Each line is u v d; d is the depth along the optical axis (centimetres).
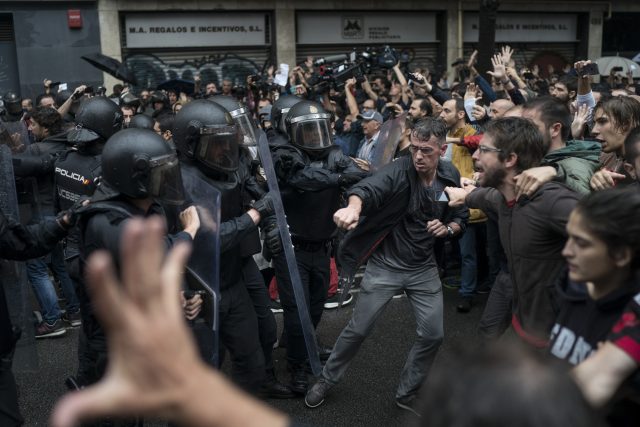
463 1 1633
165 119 606
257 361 329
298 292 363
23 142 481
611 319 171
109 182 257
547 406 71
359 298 368
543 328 246
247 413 82
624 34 1856
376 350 466
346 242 358
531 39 1770
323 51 1584
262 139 357
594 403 146
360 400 395
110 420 266
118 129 418
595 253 164
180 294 273
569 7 1758
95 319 267
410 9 1609
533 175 239
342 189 408
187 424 79
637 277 168
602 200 163
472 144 521
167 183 261
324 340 488
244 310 324
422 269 359
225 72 1520
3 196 357
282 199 401
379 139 515
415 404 376
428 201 346
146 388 74
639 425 166
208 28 1491
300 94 859
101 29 1405
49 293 494
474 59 898
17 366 382
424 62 1670
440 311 362
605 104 367
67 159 420
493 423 71
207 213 279
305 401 387
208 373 80
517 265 252
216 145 308
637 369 156
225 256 311
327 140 401
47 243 279
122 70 1030
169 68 1484
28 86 1391
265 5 1498
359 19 1595
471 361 77
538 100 318
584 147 312
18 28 1368
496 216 292
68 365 453
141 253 71
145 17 1448
